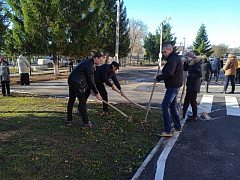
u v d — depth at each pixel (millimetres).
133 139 3787
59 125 4410
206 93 8812
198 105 6566
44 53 15398
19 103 6398
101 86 5355
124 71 22766
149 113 5496
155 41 41156
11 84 11023
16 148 3277
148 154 3230
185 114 5230
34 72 19141
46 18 14086
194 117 4949
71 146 3408
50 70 22703
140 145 3545
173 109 4215
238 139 3906
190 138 3932
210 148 3510
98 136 3859
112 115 5250
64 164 2850
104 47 22969
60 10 13844
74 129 4188
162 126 4512
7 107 5852
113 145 3473
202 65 8688
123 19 23734
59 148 3330
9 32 14812
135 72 21422
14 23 14633
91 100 7152
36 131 4023
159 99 7570
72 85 4137
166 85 3932
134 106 6395
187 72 4855
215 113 5676
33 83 11805
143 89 10062
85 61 4168
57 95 8188
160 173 2725
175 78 3822
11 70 17969
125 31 24750
